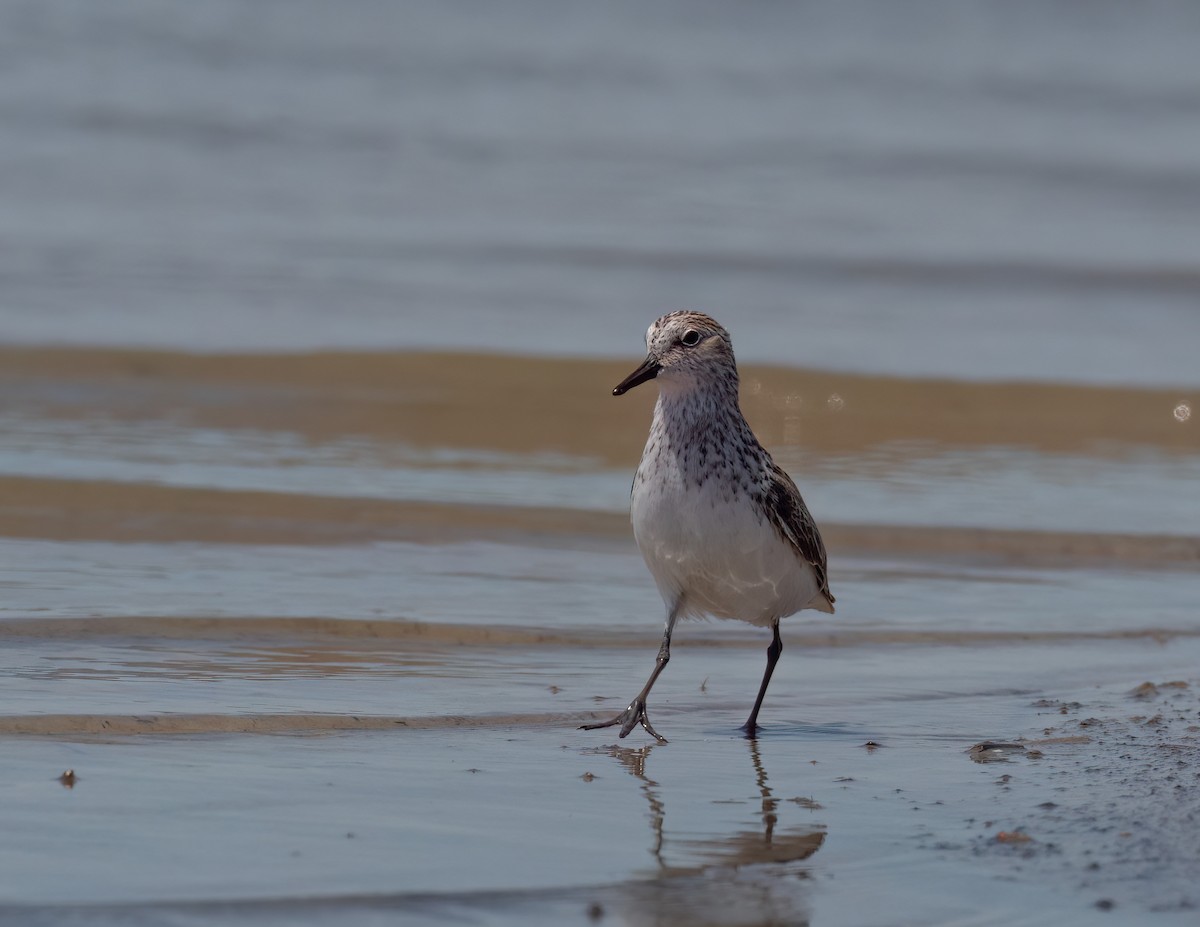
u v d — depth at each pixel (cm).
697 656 1109
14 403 1809
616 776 846
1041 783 837
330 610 1145
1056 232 3177
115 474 1522
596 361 2161
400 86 4106
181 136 3541
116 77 3919
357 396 1938
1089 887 689
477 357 2147
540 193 3319
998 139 3988
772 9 5222
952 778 848
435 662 1053
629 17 5034
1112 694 1029
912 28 5144
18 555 1251
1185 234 3184
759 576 938
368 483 1545
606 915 657
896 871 709
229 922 633
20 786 780
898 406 2011
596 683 1030
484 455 1695
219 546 1312
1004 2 5431
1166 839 748
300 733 894
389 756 861
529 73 4350
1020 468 1739
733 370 930
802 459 1755
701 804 802
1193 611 1246
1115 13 5394
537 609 1182
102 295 2402
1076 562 1389
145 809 758
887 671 1082
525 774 842
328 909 650
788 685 1047
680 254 2891
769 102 4247
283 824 747
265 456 1634
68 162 3288
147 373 1988
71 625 1070
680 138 3844
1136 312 2617
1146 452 1830
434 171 3444
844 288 2725
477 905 662
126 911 639
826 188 3491
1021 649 1141
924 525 1473
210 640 1066
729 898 678
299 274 2619
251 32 4450
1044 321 2541
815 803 805
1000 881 697
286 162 3438
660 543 934
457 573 1273
